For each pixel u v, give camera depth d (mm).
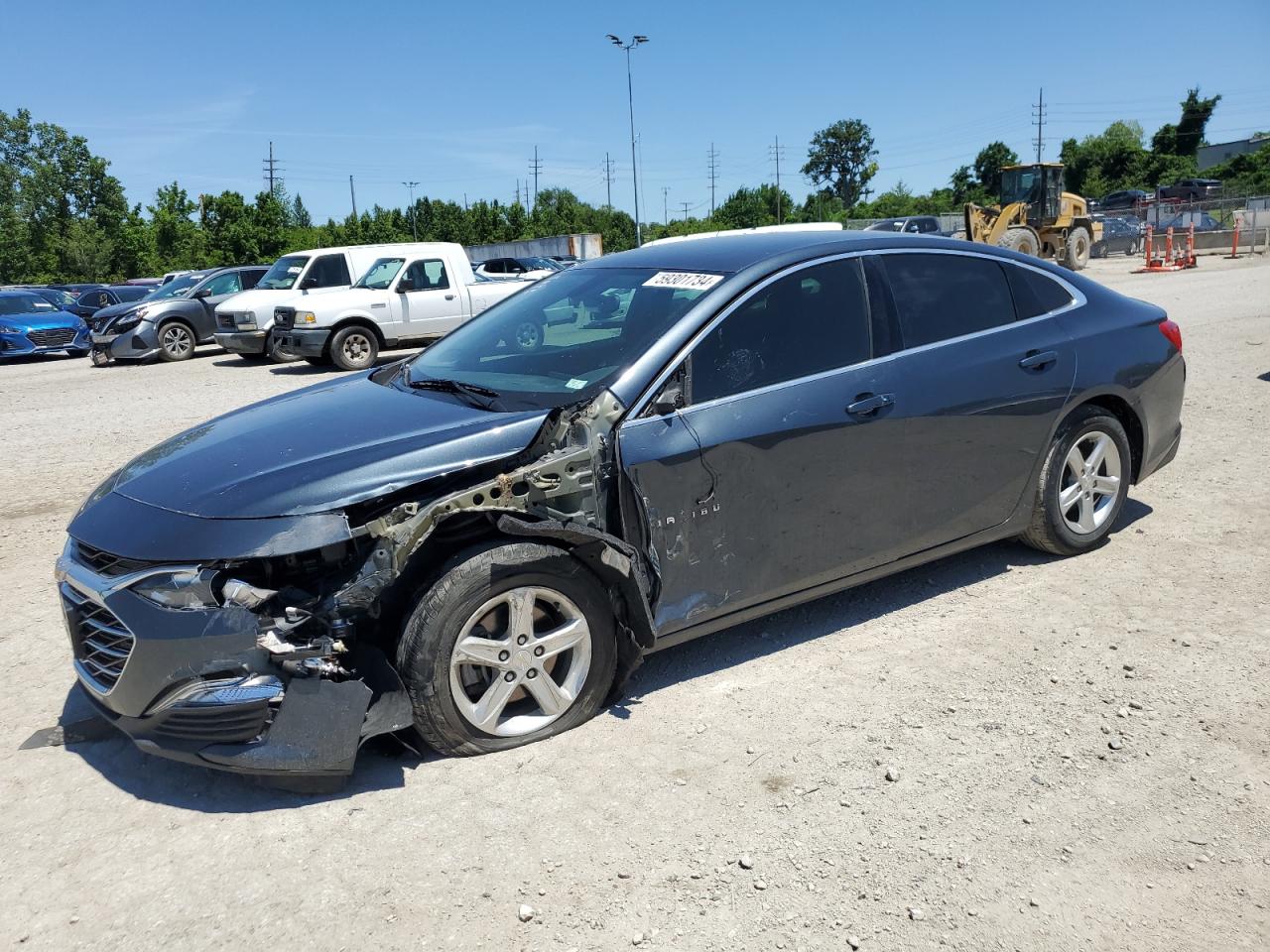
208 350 19859
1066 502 4781
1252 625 4117
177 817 3094
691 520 3598
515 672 3330
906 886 2686
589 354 3801
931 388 4145
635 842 2889
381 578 3055
